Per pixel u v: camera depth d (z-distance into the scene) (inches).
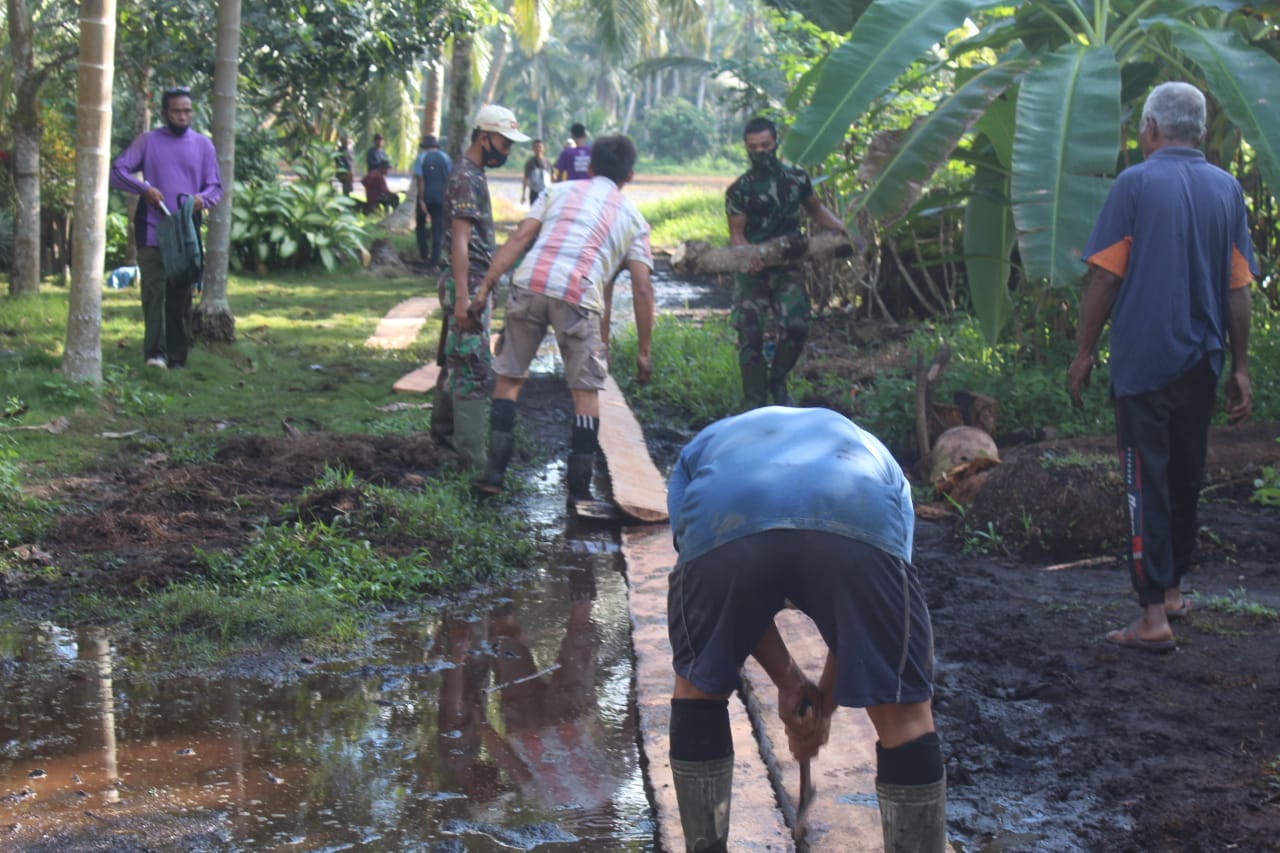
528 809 131.0
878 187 264.2
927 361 357.4
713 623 106.4
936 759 104.9
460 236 253.6
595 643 182.2
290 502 236.5
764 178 295.6
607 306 257.8
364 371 381.4
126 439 283.9
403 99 960.3
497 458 248.5
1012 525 219.8
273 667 170.2
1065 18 298.7
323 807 129.8
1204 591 196.4
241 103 692.1
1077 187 237.9
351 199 673.6
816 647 172.1
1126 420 172.1
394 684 165.3
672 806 130.3
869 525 103.9
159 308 347.9
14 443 271.6
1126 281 171.6
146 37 537.3
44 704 155.5
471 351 260.8
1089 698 157.6
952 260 331.3
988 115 298.2
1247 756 140.7
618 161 247.3
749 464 107.8
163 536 219.9
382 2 597.6
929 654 105.7
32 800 129.2
